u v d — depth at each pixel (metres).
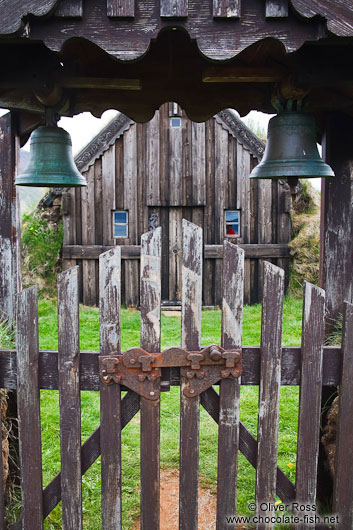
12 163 2.73
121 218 9.62
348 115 2.72
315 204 10.19
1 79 2.16
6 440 2.50
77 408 2.02
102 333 1.99
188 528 2.09
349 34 1.77
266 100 2.87
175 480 3.24
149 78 2.79
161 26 1.81
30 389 2.04
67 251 9.48
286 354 2.04
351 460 2.09
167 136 9.41
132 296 9.46
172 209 9.60
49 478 3.25
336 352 2.05
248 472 3.36
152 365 1.97
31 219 10.04
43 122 2.79
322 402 2.68
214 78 2.38
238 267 1.97
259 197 9.52
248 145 9.42
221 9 1.78
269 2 1.78
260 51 2.39
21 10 1.72
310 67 2.21
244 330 6.98
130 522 2.79
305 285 1.98
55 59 2.32
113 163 9.44
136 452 3.65
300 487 2.09
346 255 2.79
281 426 4.09
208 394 2.06
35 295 1.99
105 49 1.81
